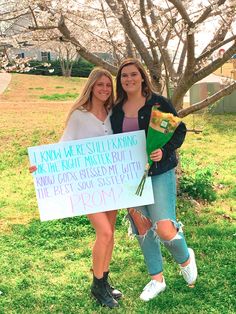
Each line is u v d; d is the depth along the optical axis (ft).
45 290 15.38
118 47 24.22
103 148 13.56
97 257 13.80
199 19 18.15
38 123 47.06
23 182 29.58
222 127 46.52
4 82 93.15
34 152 13.55
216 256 17.03
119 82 13.74
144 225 14.19
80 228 20.54
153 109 13.20
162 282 14.73
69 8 20.93
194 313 13.60
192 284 14.93
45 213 13.76
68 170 13.66
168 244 14.12
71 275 16.37
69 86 91.35
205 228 19.74
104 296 14.21
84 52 21.33
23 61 26.12
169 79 23.15
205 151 37.42
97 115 13.82
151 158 13.12
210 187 25.02
